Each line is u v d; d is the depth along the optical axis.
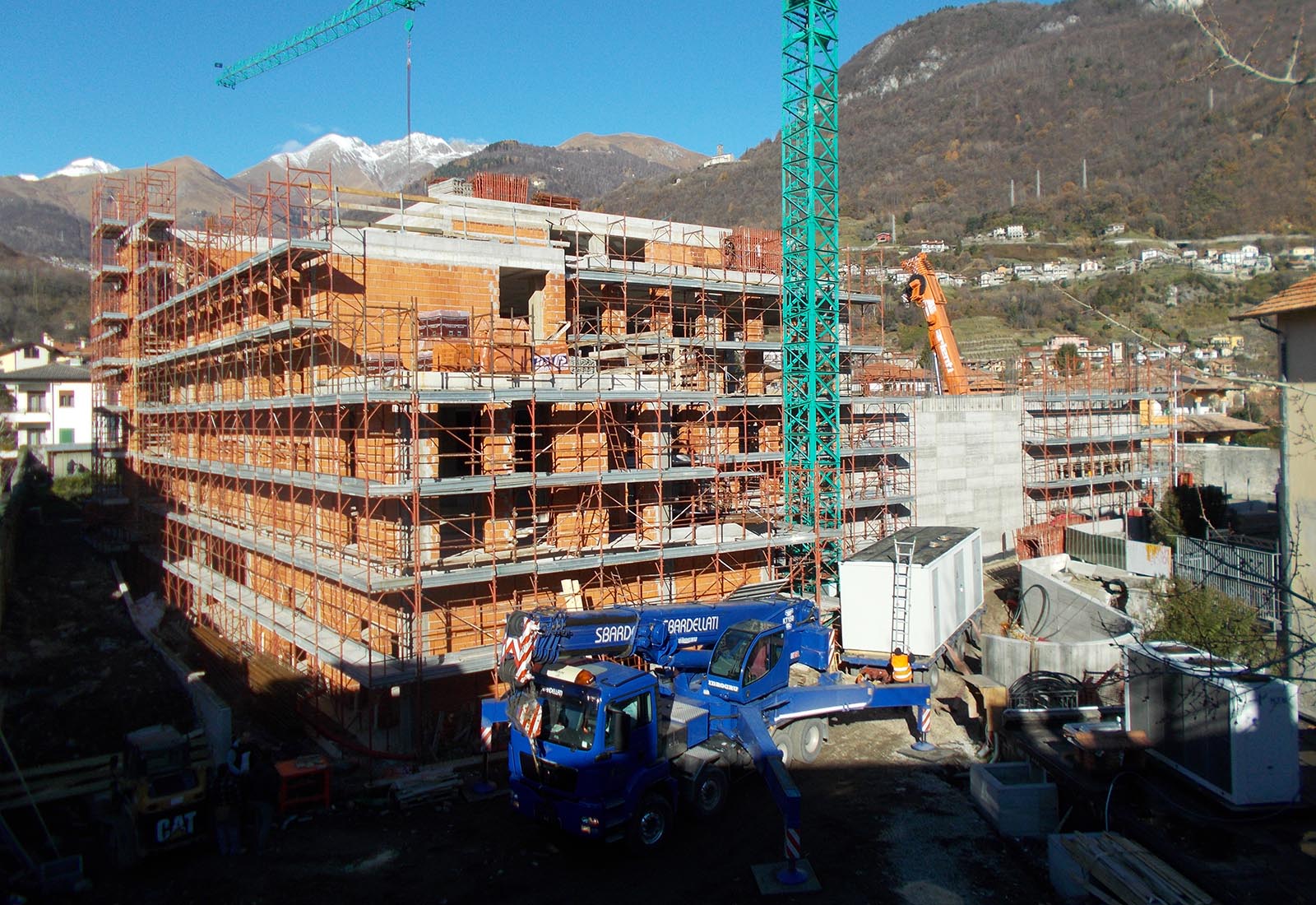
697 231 37.72
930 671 22.14
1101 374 46.00
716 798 16.31
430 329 23.67
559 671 15.08
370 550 22.52
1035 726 17.45
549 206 37.19
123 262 40.75
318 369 25.00
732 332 36.09
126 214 39.72
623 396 23.50
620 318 31.73
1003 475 39.88
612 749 14.39
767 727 16.73
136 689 24.28
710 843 15.33
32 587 34.25
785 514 30.77
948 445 37.38
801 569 30.12
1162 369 42.75
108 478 44.38
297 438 26.67
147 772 15.05
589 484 23.59
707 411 28.30
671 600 25.16
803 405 31.64
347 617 23.69
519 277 27.73
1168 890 11.76
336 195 26.81
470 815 16.69
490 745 17.47
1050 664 21.00
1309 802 13.56
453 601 21.75
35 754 19.91
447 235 29.34
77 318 98.81
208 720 19.59
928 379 47.59
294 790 16.72
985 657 22.36
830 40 32.56
